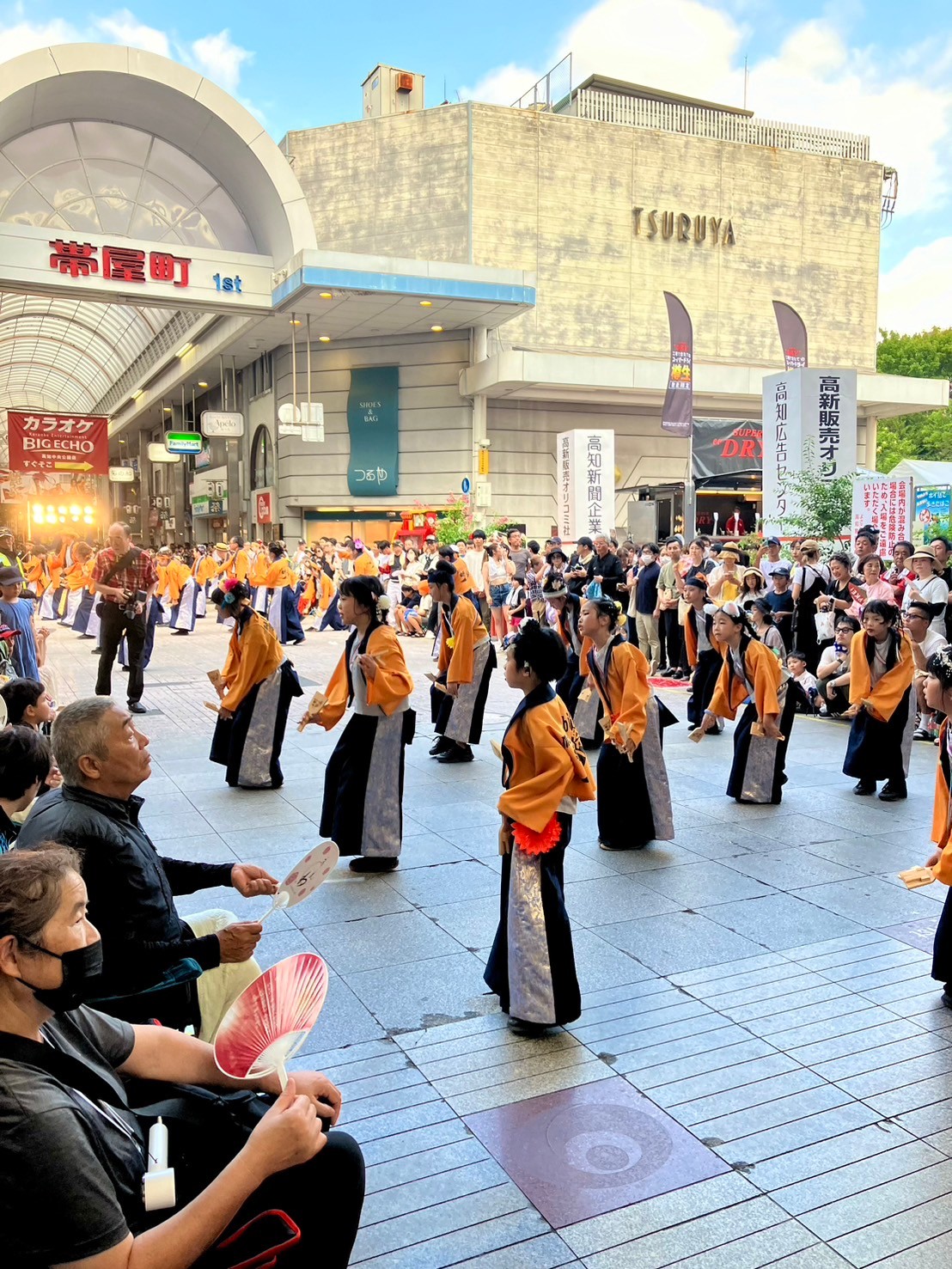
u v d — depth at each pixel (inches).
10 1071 61.7
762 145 1155.9
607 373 989.2
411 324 967.6
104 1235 60.6
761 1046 142.0
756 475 1015.6
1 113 659.4
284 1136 67.6
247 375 1202.0
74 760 101.7
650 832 228.4
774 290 1172.5
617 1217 106.5
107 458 1148.5
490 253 1035.3
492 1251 101.5
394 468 1059.3
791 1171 114.1
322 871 97.7
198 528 1476.4
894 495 482.9
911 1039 144.3
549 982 142.8
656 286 1114.7
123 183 759.1
